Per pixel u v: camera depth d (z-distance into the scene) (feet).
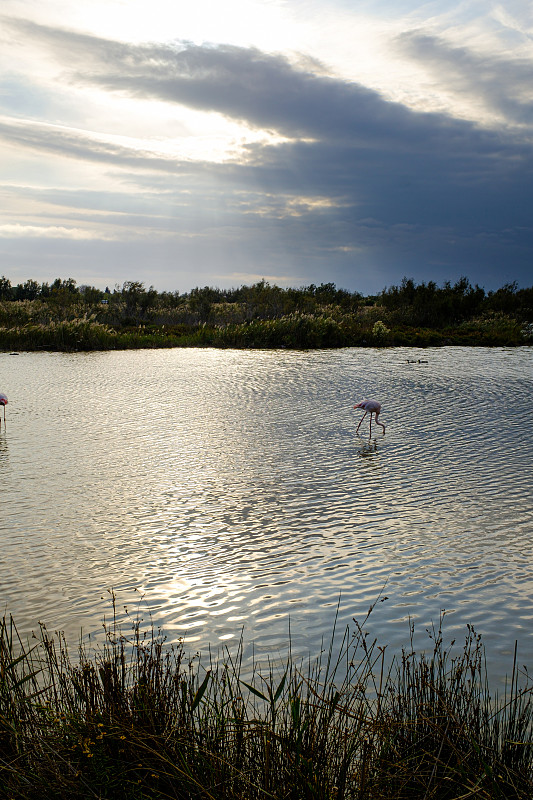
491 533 28.09
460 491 34.12
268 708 15.44
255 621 20.72
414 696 13.91
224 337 132.26
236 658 18.45
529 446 44.16
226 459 41.32
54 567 24.73
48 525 29.35
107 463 40.32
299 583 23.41
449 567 24.64
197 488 35.06
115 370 89.92
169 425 52.37
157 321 172.14
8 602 21.89
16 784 11.46
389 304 174.60
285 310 164.55
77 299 186.39
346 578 23.81
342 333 134.62
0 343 122.01
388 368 91.50
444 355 111.24
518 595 22.26
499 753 12.42
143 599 22.18
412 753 12.25
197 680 16.97
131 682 15.38
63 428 51.21
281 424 52.80
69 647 18.75
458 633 19.81
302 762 11.36
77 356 110.42
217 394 68.64
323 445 45.29
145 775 11.52
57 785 11.44
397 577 23.84
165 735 11.92
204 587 23.08
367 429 50.65
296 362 100.37
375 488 34.88
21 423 53.26
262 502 32.65
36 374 85.35
